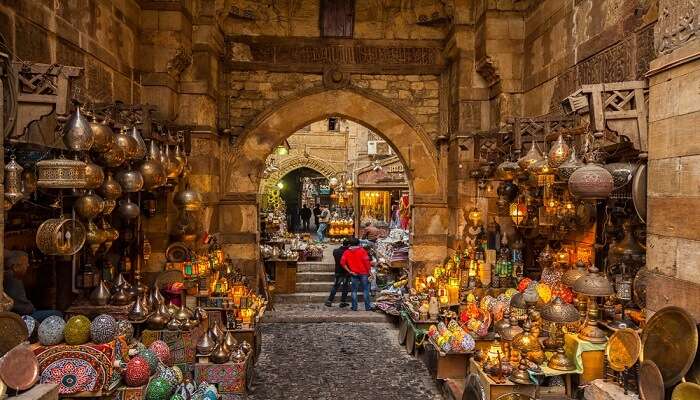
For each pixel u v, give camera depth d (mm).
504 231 6547
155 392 3297
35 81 3012
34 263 4633
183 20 6410
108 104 4340
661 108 2998
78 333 3193
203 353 4438
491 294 5758
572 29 5055
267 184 17859
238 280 6504
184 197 5605
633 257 3785
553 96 5496
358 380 5340
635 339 2908
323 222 17328
